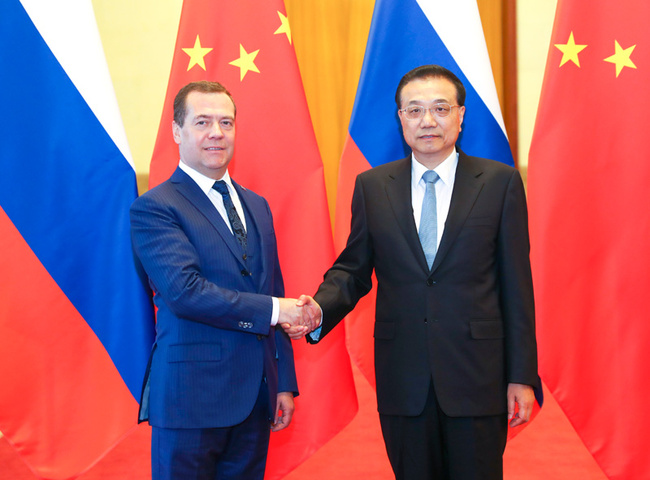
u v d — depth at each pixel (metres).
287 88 2.56
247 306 1.94
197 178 2.08
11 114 2.44
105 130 2.49
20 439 2.42
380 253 2.06
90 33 2.52
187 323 1.96
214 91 2.07
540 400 1.99
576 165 2.47
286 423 2.16
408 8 2.57
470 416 1.92
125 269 2.48
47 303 2.44
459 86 2.09
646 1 2.46
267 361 2.05
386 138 2.56
